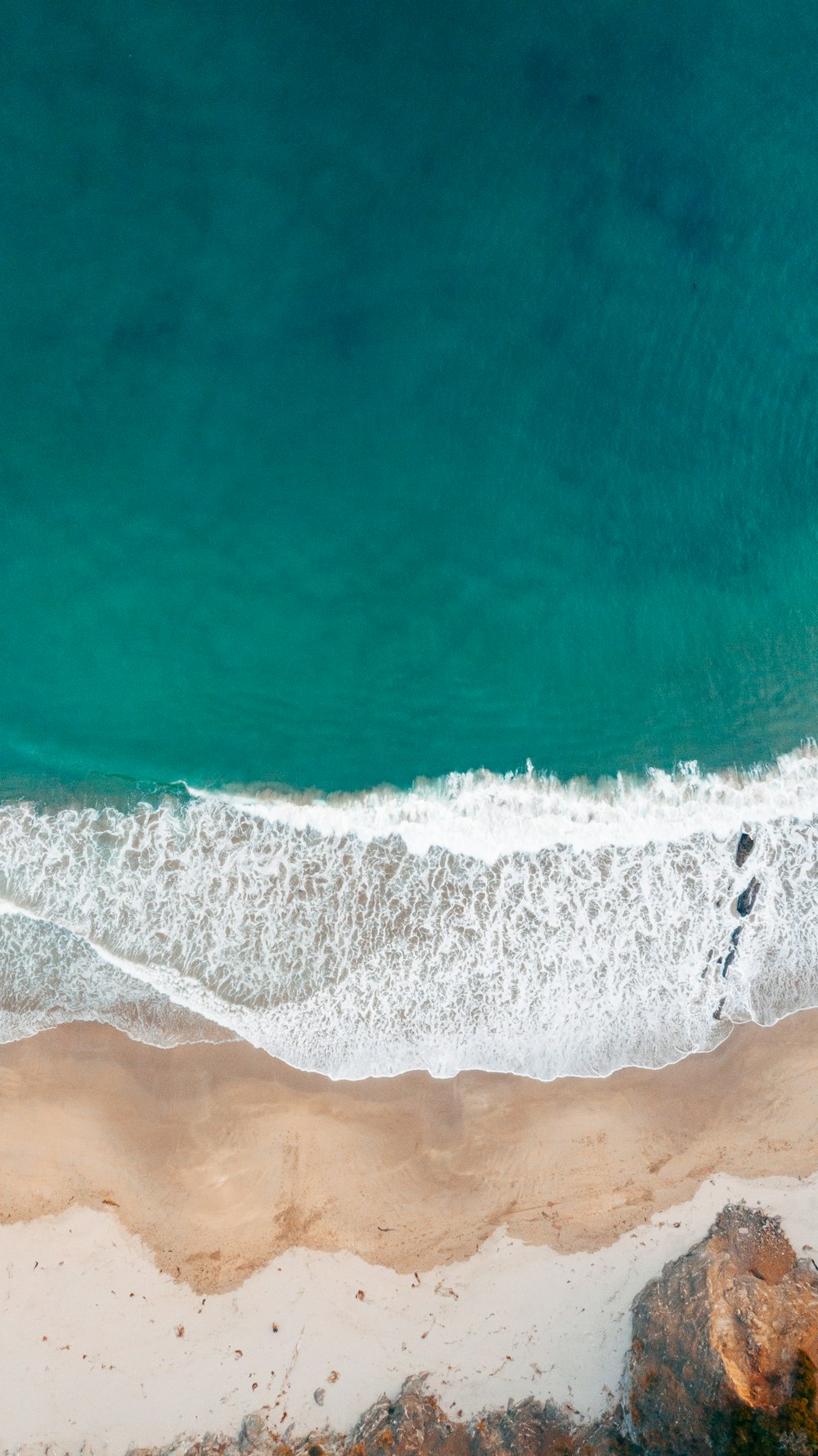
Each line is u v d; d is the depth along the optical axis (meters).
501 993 15.27
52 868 15.31
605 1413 13.57
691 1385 12.79
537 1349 13.84
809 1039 15.18
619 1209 14.37
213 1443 13.37
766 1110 14.82
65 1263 13.83
